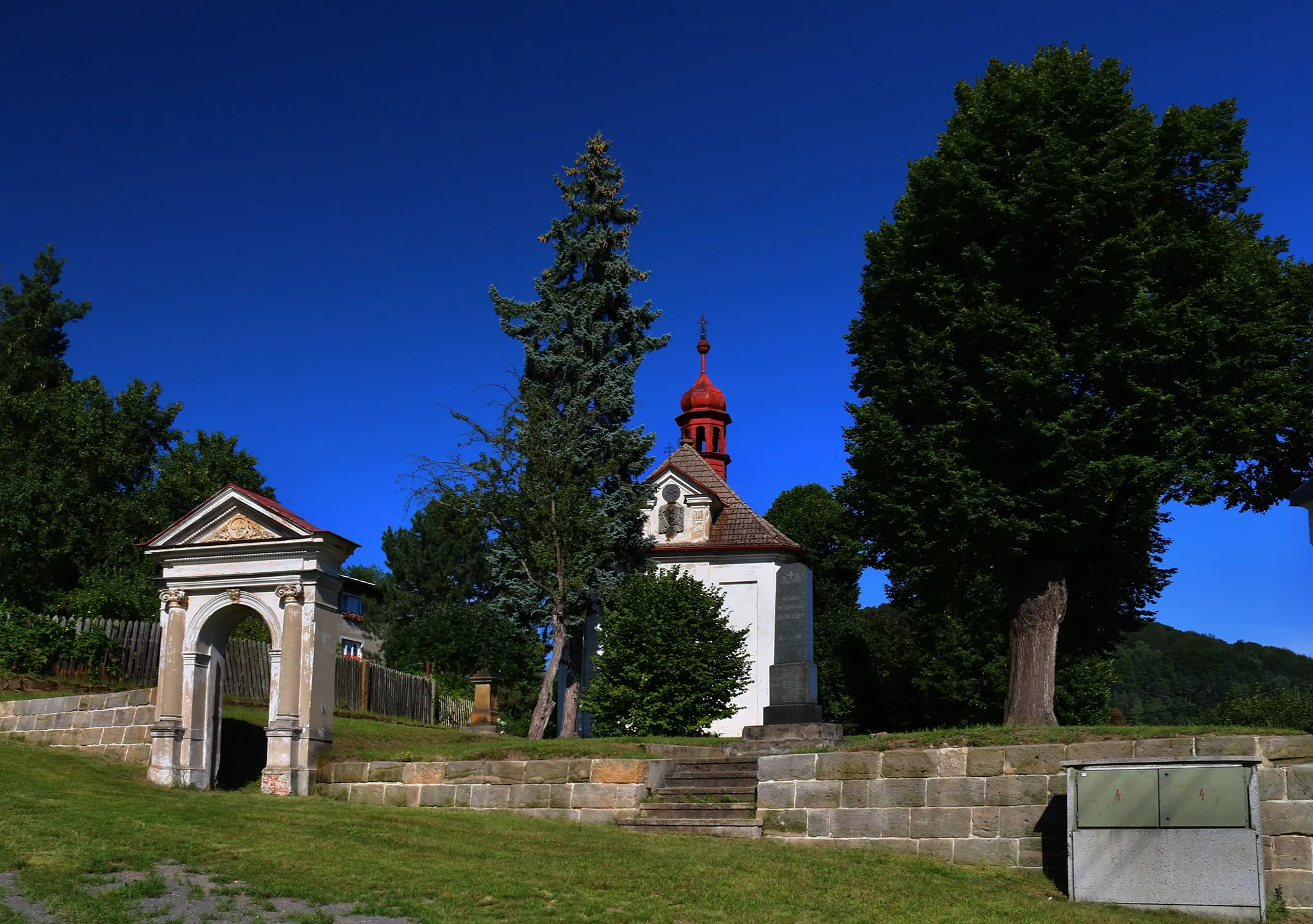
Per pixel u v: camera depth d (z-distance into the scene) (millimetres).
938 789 16109
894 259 26312
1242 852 12625
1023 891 14062
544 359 36875
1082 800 13664
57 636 26734
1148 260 23828
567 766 19266
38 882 11844
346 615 43281
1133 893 13102
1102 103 25484
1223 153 26969
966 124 26375
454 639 60375
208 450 45469
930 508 24453
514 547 33031
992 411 23469
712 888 13367
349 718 30219
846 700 49469
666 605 34281
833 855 15648
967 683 47281
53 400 43062
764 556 41594
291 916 11289
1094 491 22797
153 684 28500
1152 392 23312
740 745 22078
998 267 24672
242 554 22453
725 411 57281
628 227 38469
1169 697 83375
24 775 19000
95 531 40750
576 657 37344
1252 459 24188
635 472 37938
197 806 17047
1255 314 24750
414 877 12992
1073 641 32156
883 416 25000
